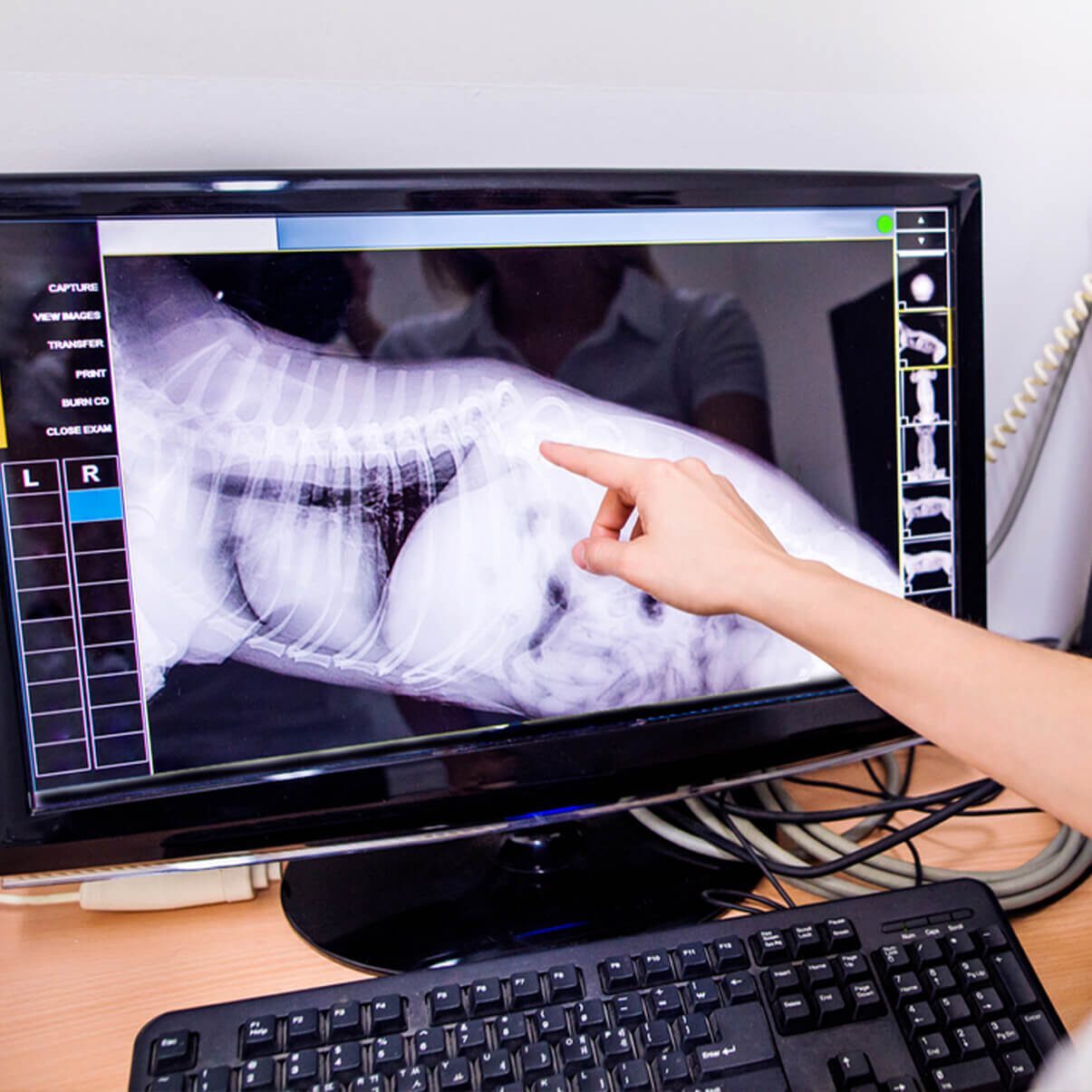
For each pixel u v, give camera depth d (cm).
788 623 39
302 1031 39
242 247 45
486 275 48
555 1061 39
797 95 62
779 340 53
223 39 52
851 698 56
